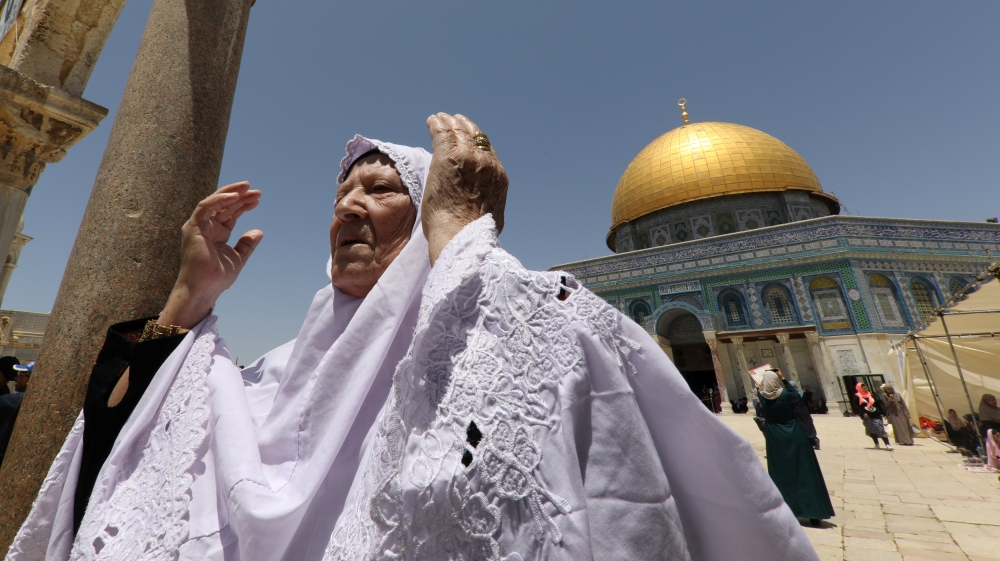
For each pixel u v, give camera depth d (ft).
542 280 1.93
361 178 3.66
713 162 78.54
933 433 34.14
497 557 1.42
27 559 2.79
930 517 14.85
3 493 5.23
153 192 6.52
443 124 2.76
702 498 2.00
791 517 1.93
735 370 57.98
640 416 1.77
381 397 2.50
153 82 7.18
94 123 13.41
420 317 1.90
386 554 1.50
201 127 7.26
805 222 58.44
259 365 3.98
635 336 1.99
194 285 3.64
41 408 5.48
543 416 1.64
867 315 52.29
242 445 2.38
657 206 81.15
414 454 1.62
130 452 2.79
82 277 6.05
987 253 55.47
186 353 3.18
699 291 62.44
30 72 13.17
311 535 2.16
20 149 12.48
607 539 1.56
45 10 13.44
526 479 1.53
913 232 56.65
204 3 7.94
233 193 3.88
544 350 1.76
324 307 3.35
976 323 30.71
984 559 11.39
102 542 2.32
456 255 2.02
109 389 3.23
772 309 58.03
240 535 2.00
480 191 2.49
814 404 52.31
